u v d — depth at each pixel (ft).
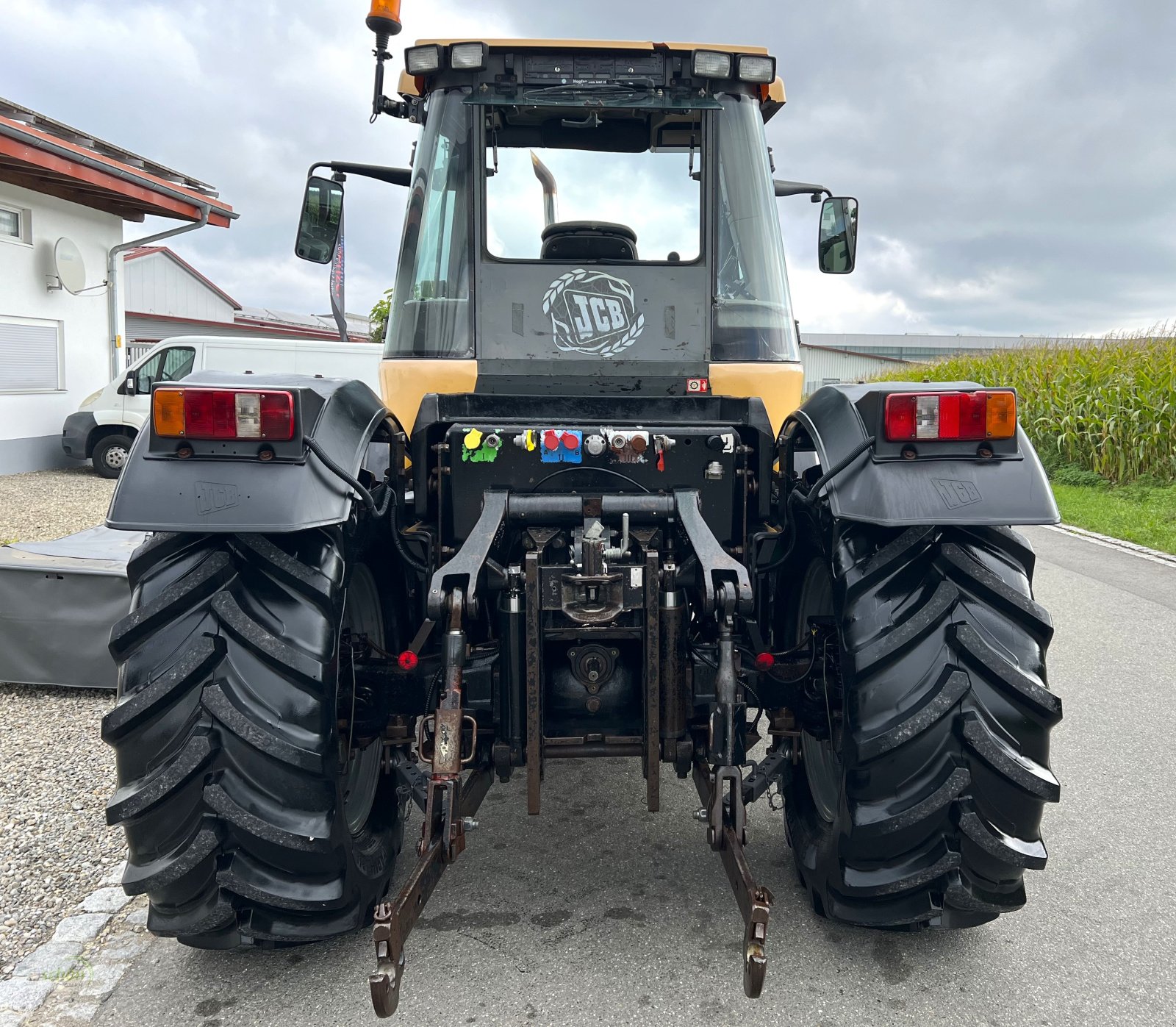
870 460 7.09
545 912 8.45
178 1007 7.13
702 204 9.77
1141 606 20.34
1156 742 12.82
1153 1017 7.01
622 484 8.29
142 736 6.56
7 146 31.86
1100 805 10.86
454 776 6.60
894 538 7.28
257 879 6.64
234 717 6.51
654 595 7.23
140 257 81.10
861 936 8.04
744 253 9.82
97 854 9.55
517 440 8.20
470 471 8.29
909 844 6.88
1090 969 7.62
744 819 6.63
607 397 9.13
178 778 6.39
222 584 6.81
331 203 12.03
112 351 43.75
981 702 6.77
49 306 39.45
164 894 6.61
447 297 9.69
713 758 6.95
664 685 7.47
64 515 28.94
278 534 7.09
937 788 6.72
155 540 7.04
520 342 9.66
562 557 8.13
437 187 9.77
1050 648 17.34
